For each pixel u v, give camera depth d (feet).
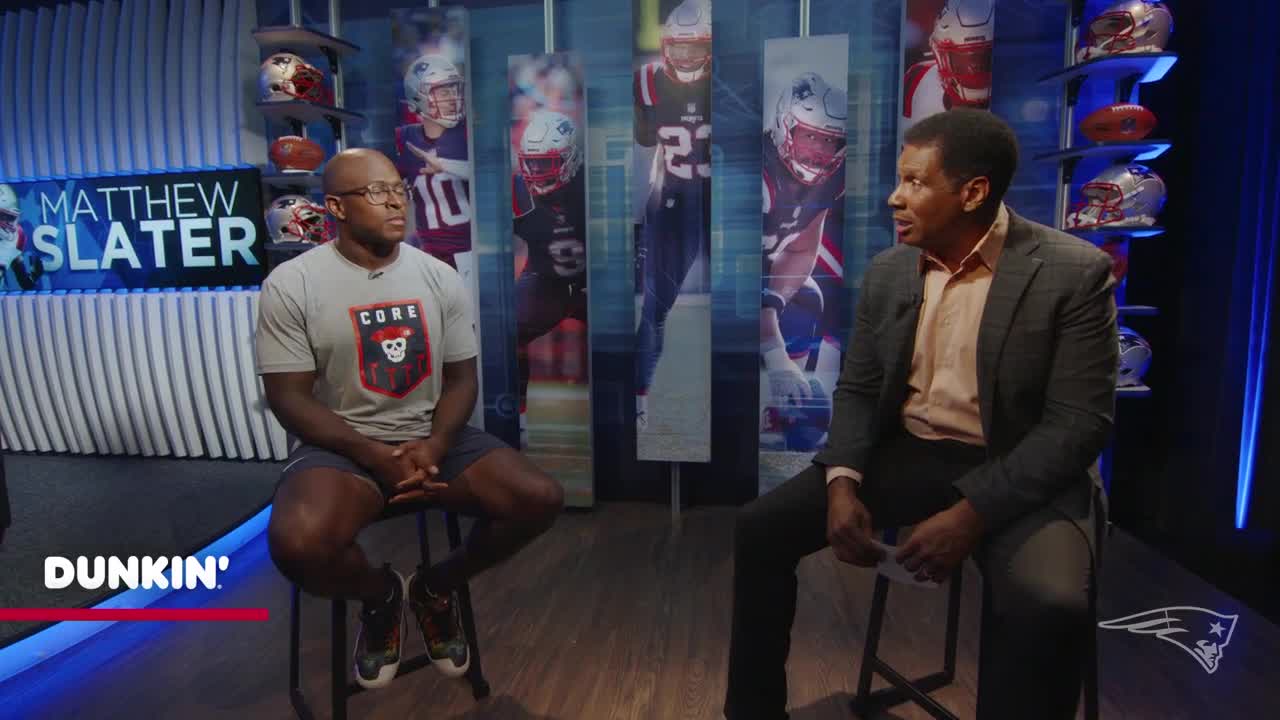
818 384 9.20
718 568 8.07
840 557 4.18
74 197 12.12
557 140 9.20
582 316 9.45
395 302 5.09
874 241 9.56
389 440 5.07
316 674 6.13
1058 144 9.22
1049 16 9.05
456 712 5.49
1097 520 3.95
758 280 9.77
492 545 4.99
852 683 5.83
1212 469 8.41
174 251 11.81
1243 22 7.88
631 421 10.28
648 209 9.11
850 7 9.26
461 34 9.34
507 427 10.71
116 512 9.70
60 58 11.85
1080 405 3.78
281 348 4.81
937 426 4.46
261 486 10.74
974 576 7.73
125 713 5.58
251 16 10.83
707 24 8.70
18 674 6.13
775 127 8.85
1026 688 3.45
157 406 12.23
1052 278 3.88
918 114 8.70
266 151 11.27
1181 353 8.70
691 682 5.85
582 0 9.68
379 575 4.79
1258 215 7.93
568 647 6.42
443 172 9.60
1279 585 7.47
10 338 12.55
